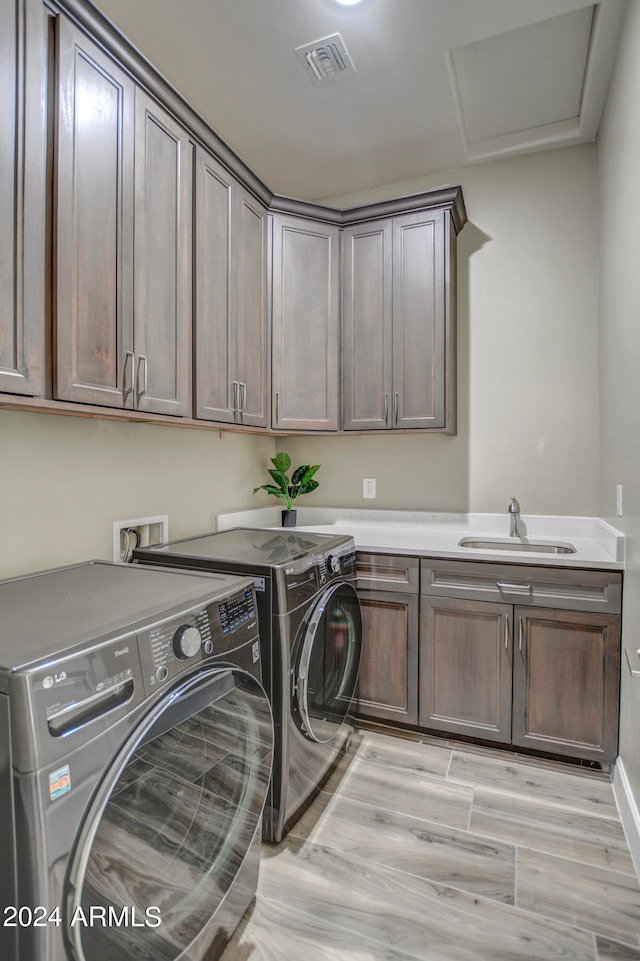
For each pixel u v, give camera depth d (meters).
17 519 1.57
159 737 1.01
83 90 1.37
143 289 1.60
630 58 1.73
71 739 0.83
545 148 2.57
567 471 2.55
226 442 2.69
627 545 1.85
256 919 1.35
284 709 1.59
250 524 2.83
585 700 1.97
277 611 1.59
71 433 1.75
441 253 2.44
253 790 1.36
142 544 2.10
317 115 2.34
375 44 1.93
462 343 2.75
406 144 2.55
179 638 1.10
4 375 1.16
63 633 0.96
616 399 2.04
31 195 1.22
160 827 1.02
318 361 2.58
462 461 2.76
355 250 2.62
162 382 1.69
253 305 2.29
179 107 1.75
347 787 1.90
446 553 2.17
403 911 1.37
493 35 1.89
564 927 1.32
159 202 1.67
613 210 2.08
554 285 2.58
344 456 3.06
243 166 2.14
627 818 1.65
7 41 1.16
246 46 1.94
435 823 1.71
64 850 0.80
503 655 2.09
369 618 2.32
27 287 1.21
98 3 1.74
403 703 2.26
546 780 1.94
